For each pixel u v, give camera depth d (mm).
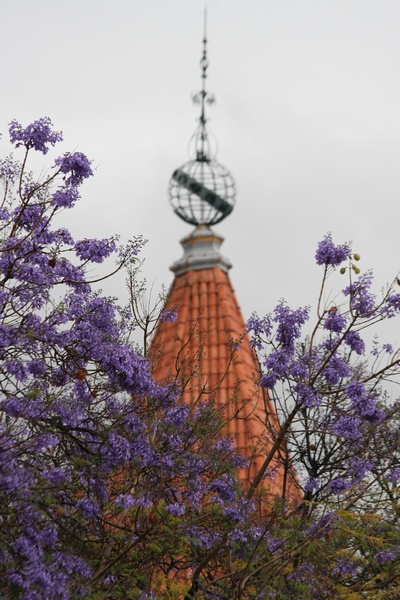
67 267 15281
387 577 18812
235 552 17859
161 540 16641
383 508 19297
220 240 57938
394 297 17266
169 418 16234
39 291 14969
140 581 16750
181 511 15797
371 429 17859
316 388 18031
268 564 17562
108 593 15992
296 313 17453
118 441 14523
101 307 15461
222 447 18172
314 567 18391
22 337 13969
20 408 13852
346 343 17688
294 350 17594
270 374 17438
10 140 15180
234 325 52250
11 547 13008
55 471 13656
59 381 15250
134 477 16344
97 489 14820
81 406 14750
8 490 13055
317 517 19531
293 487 23297
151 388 14961
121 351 14719
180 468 16406
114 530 16438
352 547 19328
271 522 17297
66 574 13242
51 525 13375
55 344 14648
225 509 16609
